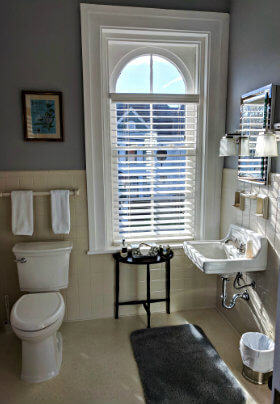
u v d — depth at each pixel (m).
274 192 1.97
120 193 2.69
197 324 2.66
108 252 2.65
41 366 2.02
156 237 2.84
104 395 1.89
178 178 2.77
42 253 2.36
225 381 1.98
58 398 1.87
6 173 2.44
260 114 2.06
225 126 2.66
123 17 2.38
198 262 2.17
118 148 2.63
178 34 2.50
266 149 1.81
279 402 1.45
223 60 2.58
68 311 2.71
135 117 2.62
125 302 2.71
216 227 2.83
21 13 2.29
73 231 2.60
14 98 2.37
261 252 2.08
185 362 2.16
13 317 1.95
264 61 2.06
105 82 2.52
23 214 2.40
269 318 2.08
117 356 2.25
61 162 2.51
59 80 2.41
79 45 2.38
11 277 2.57
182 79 2.66
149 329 2.57
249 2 2.21
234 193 2.53
